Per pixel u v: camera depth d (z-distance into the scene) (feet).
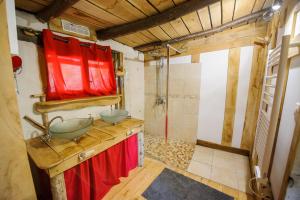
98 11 4.83
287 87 3.75
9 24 3.31
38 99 4.97
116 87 7.76
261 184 4.32
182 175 6.45
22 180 2.47
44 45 4.76
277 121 3.96
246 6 4.77
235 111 8.00
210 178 6.26
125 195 5.39
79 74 5.83
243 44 7.23
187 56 8.86
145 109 11.30
